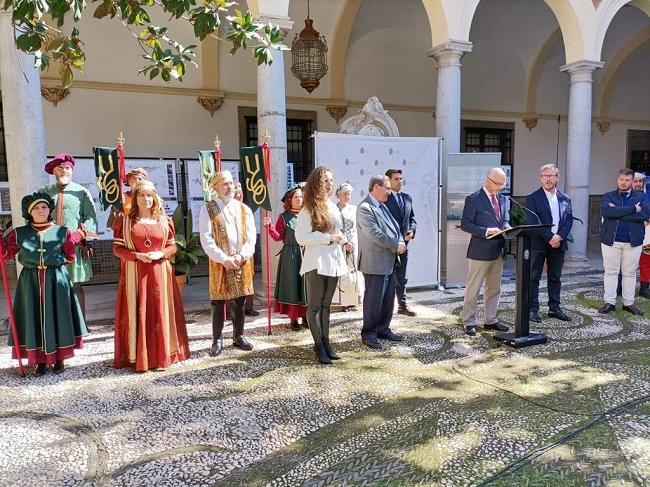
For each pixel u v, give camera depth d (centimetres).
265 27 264
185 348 402
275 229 489
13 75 473
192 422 295
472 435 276
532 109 1241
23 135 481
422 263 659
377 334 448
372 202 419
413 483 231
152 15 872
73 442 273
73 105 853
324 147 583
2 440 276
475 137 1211
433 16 694
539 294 630
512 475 237
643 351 414
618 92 1338
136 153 904
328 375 367
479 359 399
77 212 439
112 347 438
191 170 800
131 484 233
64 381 360
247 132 987
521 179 1266
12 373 377
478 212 445
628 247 528
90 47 850
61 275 371
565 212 501
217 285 403
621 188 525
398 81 1102
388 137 618
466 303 464
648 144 1410
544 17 1091
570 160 809
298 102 1018
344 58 1026
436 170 651
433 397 327
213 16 244
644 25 1171
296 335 467
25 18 211
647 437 271
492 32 1105
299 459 253
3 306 601
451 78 692
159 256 374
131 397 331
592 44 777
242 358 405
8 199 802
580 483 230
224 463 250
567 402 316
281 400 324
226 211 402
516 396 327
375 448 263
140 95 896
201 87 934
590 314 533
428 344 437
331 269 379
